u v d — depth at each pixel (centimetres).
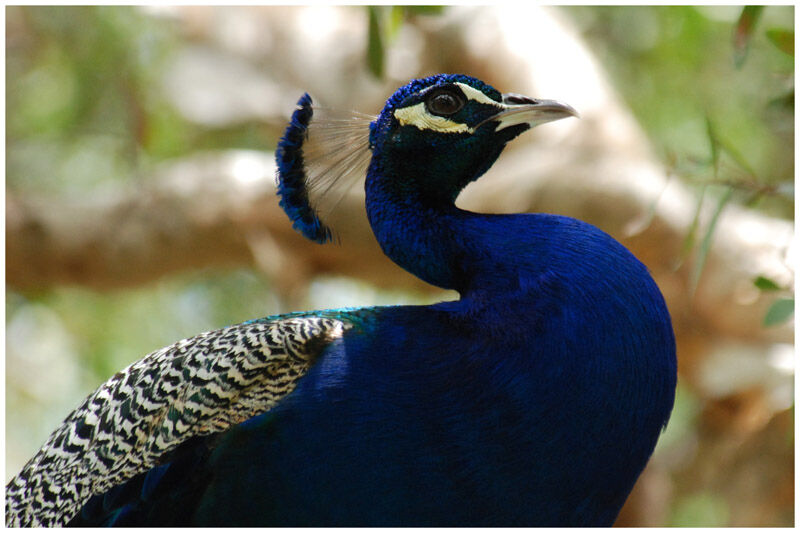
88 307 1420
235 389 619
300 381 613
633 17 1480
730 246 1176
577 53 1399
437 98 692
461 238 658
